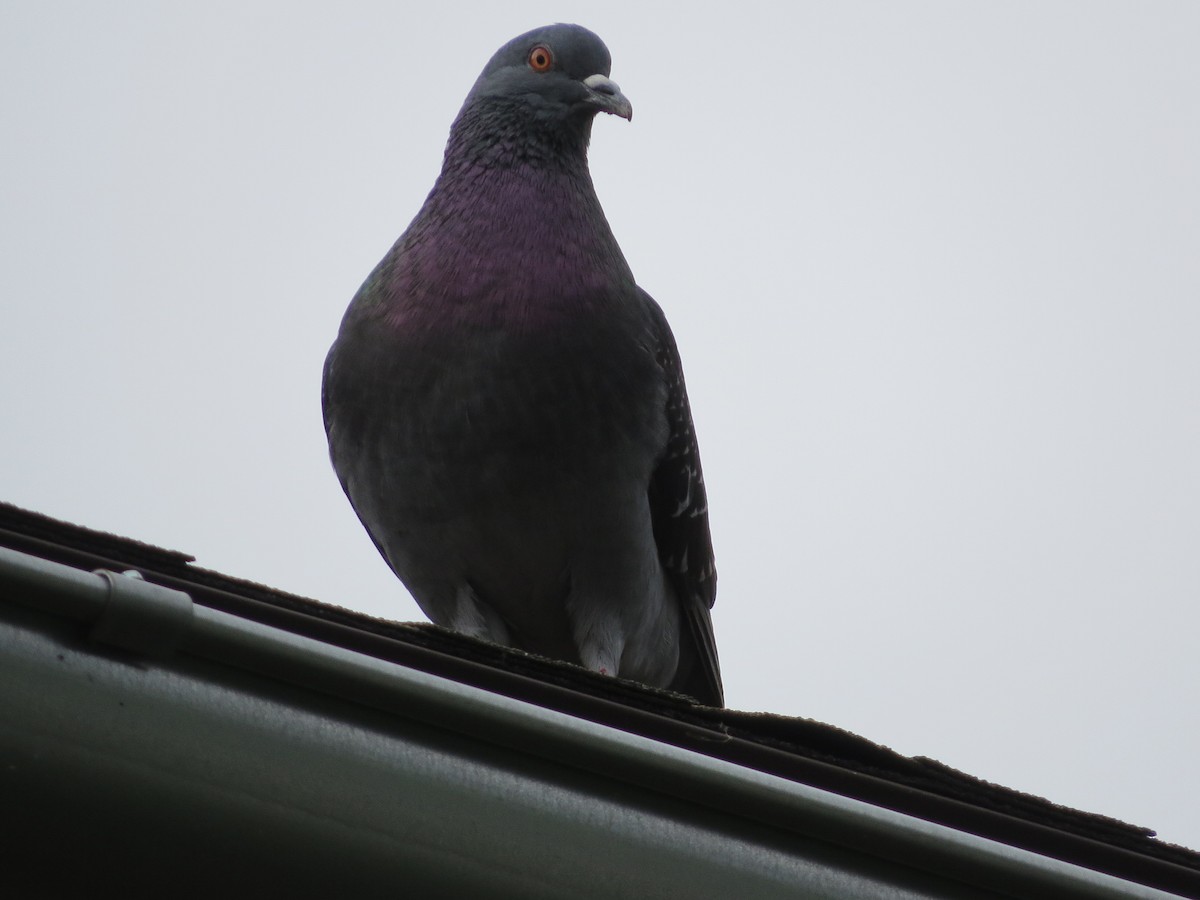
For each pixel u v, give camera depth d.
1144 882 6.55
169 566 5.28
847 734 6.16
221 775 4.77
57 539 5.13
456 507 11.89
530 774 5.32
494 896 5.13
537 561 12.20
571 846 5.29
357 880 4.95
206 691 4.81
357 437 11.99
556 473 11.73
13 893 4.52
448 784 5.16
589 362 11.69
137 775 4.61
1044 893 5.92
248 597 5.35
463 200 12.13
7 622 4.54
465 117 12.64
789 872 5.63
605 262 12.13
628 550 12.25
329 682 4.98
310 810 4.89
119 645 4.65
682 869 5.45
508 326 11.54
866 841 5.71
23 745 4.45
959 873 5.84
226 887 4.77
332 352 12.41
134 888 4.66
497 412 11.54
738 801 5.55
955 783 6.38
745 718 6.16
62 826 4.51
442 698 5.14
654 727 5.93
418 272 11.82
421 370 11.56
